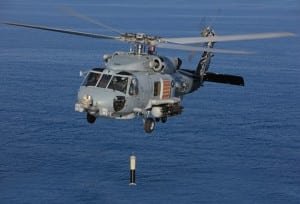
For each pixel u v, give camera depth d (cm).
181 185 8881
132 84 5419
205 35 6059
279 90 15650
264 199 8512
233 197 8544
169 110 5678
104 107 5375
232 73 17762
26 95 14600
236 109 13538
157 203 8319
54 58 19700
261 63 19425
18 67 18050
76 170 9469
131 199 8388
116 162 9806
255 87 15938
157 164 9712
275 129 12056
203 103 13925
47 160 9938
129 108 5453
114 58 5584
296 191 8788
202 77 6325
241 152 10506
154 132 11419
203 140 11131
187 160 9969
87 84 5484
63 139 11062
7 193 8544
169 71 5844
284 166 9844
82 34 5028
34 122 12212
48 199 8362
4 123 12144
